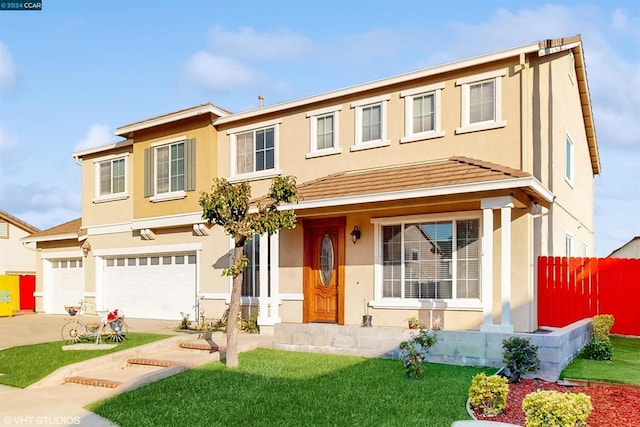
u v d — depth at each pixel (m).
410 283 14.55
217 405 8.62
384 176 14.23
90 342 13.97
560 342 9.92
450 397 8.56
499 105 13.57
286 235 16.80
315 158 16.61
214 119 18.66
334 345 12.48
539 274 13.72
